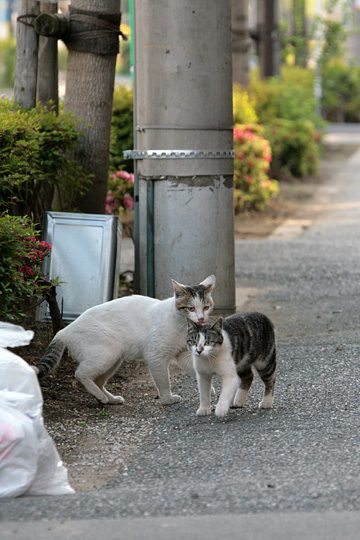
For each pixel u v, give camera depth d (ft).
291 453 22.07
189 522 17.58
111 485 20.57
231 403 26.63
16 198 31.04
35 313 32.78
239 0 91.40
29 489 19.69
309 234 62.03
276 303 41.52
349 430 23.79
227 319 26.16
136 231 35.17
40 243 29.32
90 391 27.12
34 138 31.42
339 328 36.35
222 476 20.62
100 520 17.79
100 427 25.23
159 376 27.17
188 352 27.25
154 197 34.32
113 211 46.65
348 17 135.64
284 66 133.08
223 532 17.04
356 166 107.24
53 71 37.60
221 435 23.95
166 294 34.53
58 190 35.53
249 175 70.95
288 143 92.02
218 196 34.53
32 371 20.51
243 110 76.18
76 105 36.86
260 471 20.84
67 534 17.11
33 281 27.84
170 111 33.88
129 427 25.20
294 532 17.01
